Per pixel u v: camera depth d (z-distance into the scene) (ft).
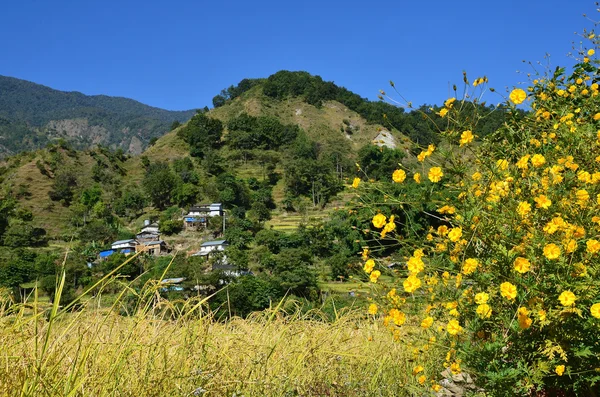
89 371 6.37
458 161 9.32
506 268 7.94
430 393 9.30
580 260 7.82
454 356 8.61
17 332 6.39
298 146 431.43
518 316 7.36
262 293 92.63
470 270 7.93
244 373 8.43
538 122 11.35
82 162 387.14
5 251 230.07
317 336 10.76
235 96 618.03
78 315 7.04
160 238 282.97
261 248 227.20
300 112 540.52
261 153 433.48
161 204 349.00
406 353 10.90
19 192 322.14
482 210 8.57
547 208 8.36
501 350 7.68
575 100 13.26
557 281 7.43
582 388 7.80
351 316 11.88
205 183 362.12
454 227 8.91
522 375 7.53
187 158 405.80
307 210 334.03
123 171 398.01
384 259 9.61
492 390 7.64
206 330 8.21
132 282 7.69
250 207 346.95
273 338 10.24
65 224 298.97
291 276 97.45
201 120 472.44
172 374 7.16
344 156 433.48
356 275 9.99
